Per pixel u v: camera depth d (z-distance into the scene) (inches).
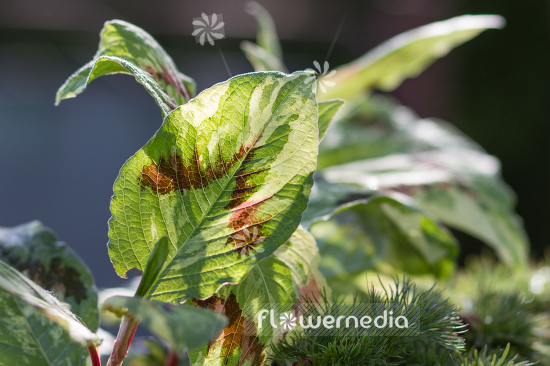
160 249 19.4
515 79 108.3
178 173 20.2
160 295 20.3
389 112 42.5
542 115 108.7
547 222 108.7
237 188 20.3
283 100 20.1
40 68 151.6
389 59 32.7
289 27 123.6
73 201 158.7
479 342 23.9
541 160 109.7
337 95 34.7
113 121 174.1
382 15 116.5
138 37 22.0
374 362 21.0
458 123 108.7
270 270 21.5
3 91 161.3
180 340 18.1
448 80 108.0
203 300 21.1
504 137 109.2
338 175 30.3
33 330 21.5
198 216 20.4
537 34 107.5
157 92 20.4
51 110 169.8
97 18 127.4
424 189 31.9
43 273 23.0
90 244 145.4
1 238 23.5
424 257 28.1
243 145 20.2
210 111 20.1
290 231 20.4
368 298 22.0
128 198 20.3
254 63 33.3
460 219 31.7
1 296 21.6
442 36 30.8
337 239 30.6
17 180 163.3
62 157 169.8
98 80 168.4
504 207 34.2
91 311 22.9
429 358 21.9
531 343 24.3
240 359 21.2
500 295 25.4
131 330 20.0
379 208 28.2
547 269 30.0
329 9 121.9
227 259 20.4
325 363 21.1
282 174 20.3
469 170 34.7
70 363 21.4
